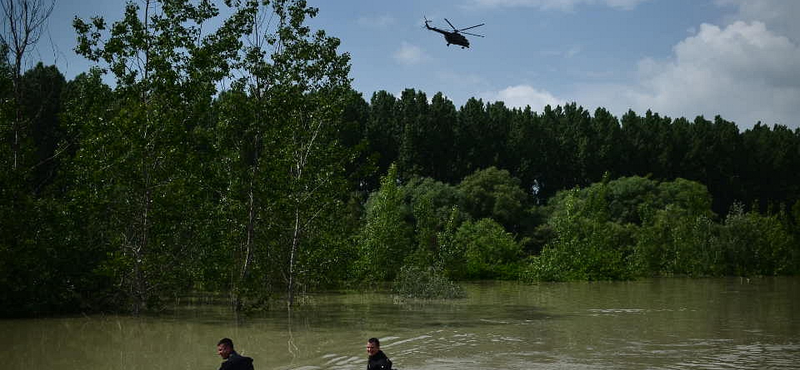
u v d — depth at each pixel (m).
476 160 101.56
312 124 34.31
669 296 41.97
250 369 11.74
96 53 29.41
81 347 21.19
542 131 110.69
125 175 29.72
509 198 84.94
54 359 18.91
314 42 33.41
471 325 26.27
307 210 34.06
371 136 99.69
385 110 108.81
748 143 116.31
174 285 32.97
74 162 30.94
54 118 49.78
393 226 50.94
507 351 19.58
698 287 52.19
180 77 30.48
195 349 20.72
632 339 22.00
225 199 32.72
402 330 24.75
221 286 35.34
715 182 112.94
